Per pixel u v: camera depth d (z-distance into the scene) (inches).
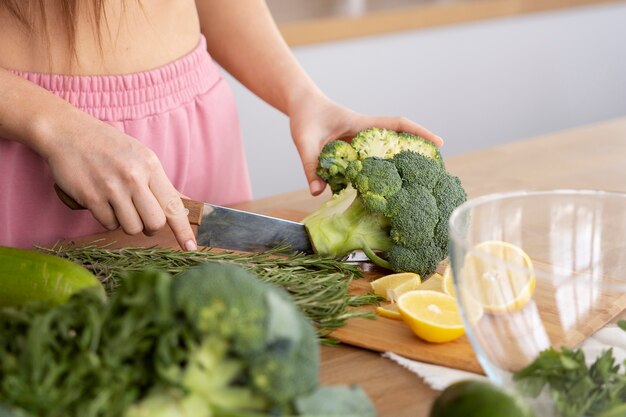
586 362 34.0
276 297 27.1
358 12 119.3
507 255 40.1
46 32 57.7
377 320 43.7
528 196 41.6
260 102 115.1
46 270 37.5
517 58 141.8
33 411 25.6
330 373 38.9
